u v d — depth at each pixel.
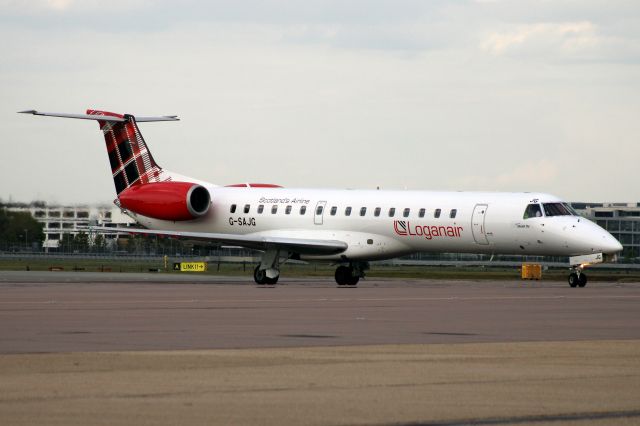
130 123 117.44
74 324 50.47
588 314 59.66
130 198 115.50
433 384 31.08
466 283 114.06
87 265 175.88
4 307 62.78
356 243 104.81
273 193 111.94
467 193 101.88
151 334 45.47
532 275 145.88
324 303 69.25
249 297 76.50
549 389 30.36
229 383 30.95
